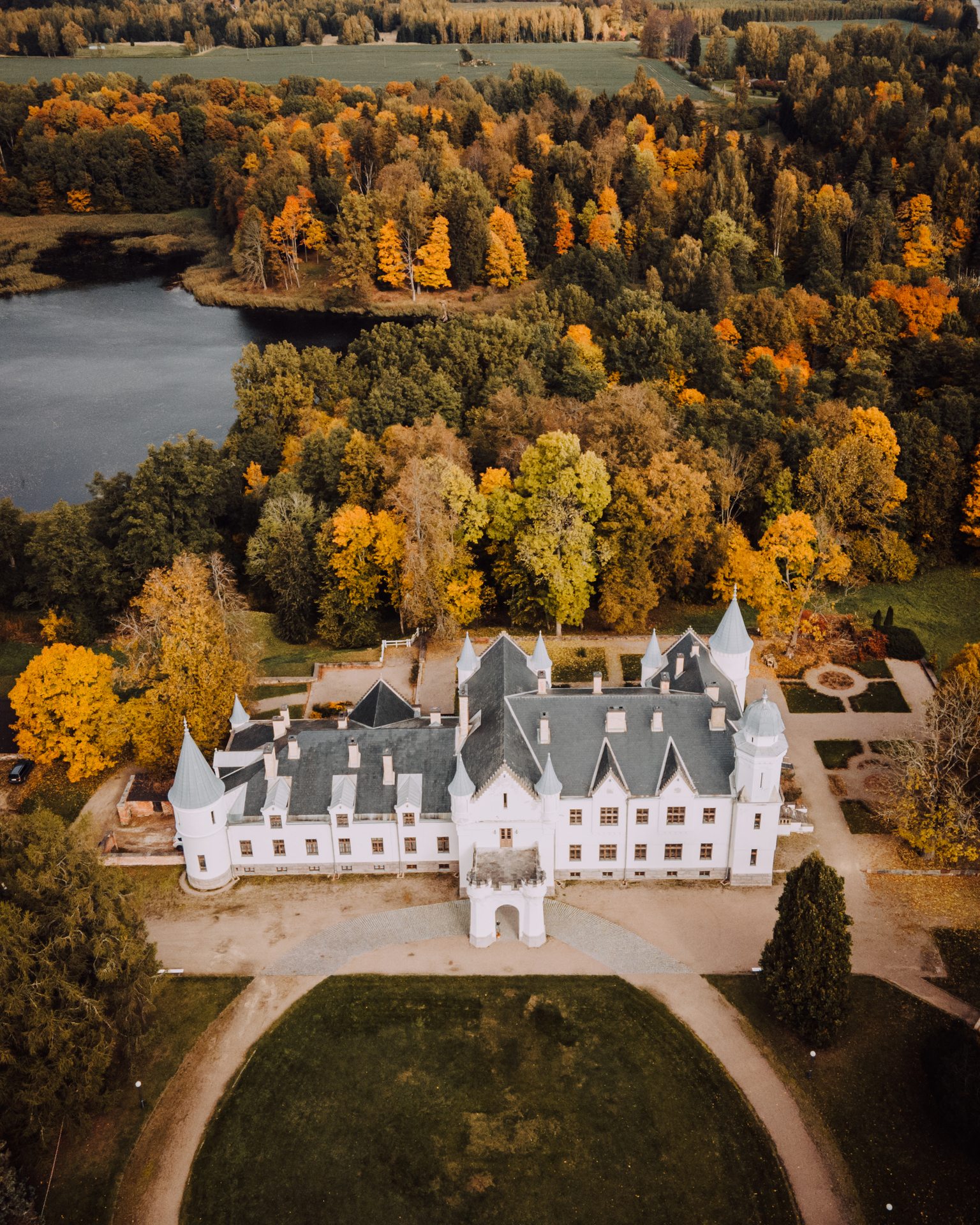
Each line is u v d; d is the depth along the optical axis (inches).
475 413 6013.8
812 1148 2598.4
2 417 7278.5
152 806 3722.9
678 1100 2719.0
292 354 6540.4
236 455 6107.3
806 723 4124.0
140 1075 2807.6
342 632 4872.0
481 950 3161.9
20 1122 2496.3
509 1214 2469.2
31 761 4008.4
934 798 3388.3
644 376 6304.1
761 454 5241.1
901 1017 2918.3
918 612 4963.1
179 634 3838.6
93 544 5123.0
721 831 3316.9
